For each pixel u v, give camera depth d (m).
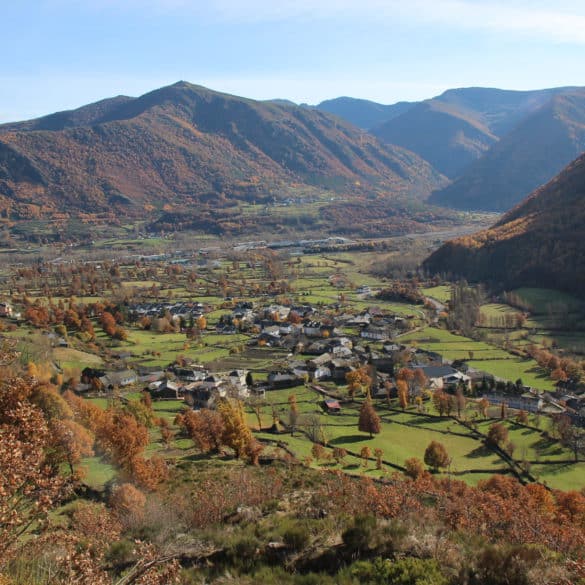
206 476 53.16
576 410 92.94
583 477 68.12
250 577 21.17
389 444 78.75
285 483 50.34
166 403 100.06
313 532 24.84
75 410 61.69
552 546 28.72
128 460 49.94
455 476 67.81
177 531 27.91
